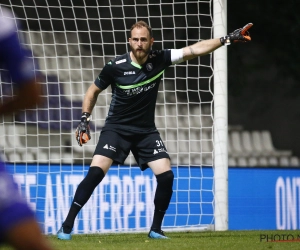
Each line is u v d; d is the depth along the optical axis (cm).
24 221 948
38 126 3425
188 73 3738
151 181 3278
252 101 3859
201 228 3155
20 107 960
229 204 3547
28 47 3494
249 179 3609
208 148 3684
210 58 3588
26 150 3375
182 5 3706
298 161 3769
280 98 3894
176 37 3703
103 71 2341
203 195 3419
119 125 2353
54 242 2209
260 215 3562
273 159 3744
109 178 3241
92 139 3475
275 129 3819
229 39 2361
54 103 3475
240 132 3775
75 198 2344
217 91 3084
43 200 3253
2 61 952
